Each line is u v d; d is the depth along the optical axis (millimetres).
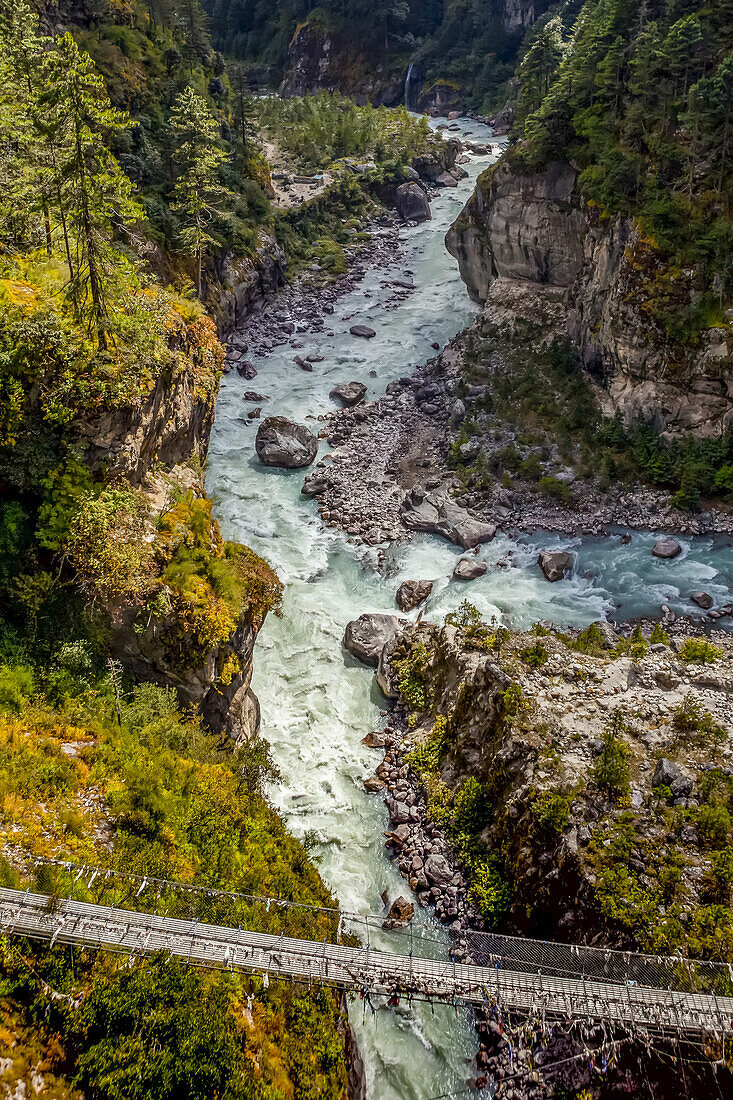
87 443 27734
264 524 51094
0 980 17062
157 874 21031
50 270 31969
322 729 36562
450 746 33562
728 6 57062
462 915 27750
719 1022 20172
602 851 25266
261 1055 18500
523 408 59344
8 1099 15469
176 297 38812
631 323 53281
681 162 54594
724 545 48031
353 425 61625
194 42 98812
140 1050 17297
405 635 40688
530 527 50312
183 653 27906
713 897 23547
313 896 24578
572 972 22391
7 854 19531
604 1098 21531
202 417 38094
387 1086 23766
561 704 31672
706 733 29906
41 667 26281
